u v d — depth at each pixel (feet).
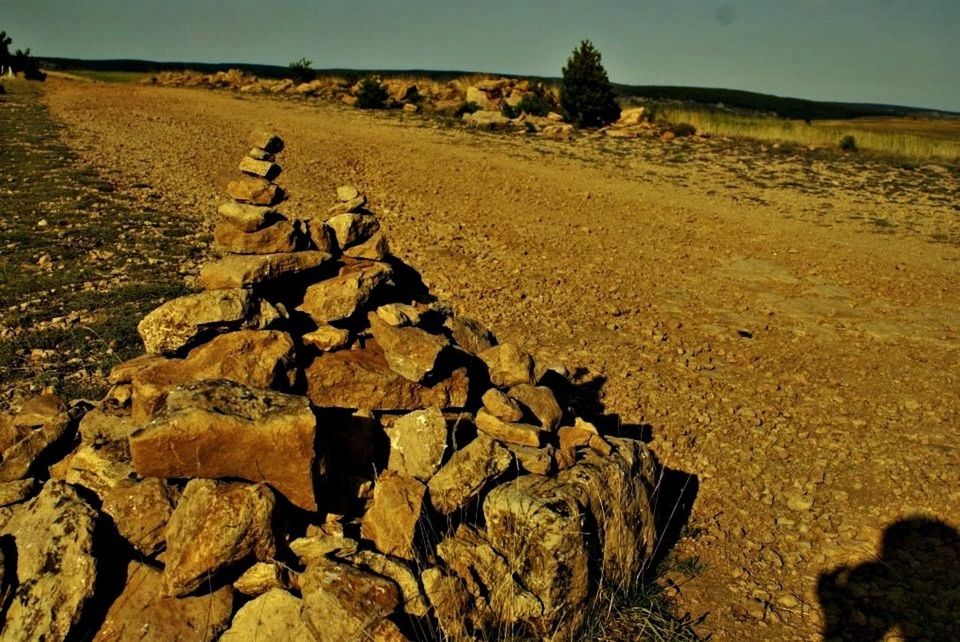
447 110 108.88
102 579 10.52
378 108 112.78
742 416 23.32
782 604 14.74
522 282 37.19
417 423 13.64
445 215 50.70
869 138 94.27
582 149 85.40
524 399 15.96
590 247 45.27
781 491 19.07
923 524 17.61
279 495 11.79
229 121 87.92
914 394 25.52
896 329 32.22
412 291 18.80
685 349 29.27
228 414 11.40
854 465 20.39
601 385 25.29
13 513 12.09
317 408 14.37
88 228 38.24
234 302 13.67
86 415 14.11
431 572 11.30
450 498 12.87
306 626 9.93
